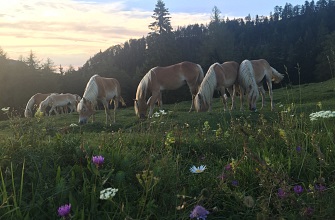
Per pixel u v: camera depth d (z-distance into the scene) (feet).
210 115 37.88
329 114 12.30
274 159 12.49
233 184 10.38
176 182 10.73
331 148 13.19
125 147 14.10
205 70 203.72
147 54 209.67
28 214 8.45
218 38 223.92
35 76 192.65
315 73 204.33
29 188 10.14
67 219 7.86
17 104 179.52
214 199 10.11
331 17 395.14
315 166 11.91
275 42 295.07
